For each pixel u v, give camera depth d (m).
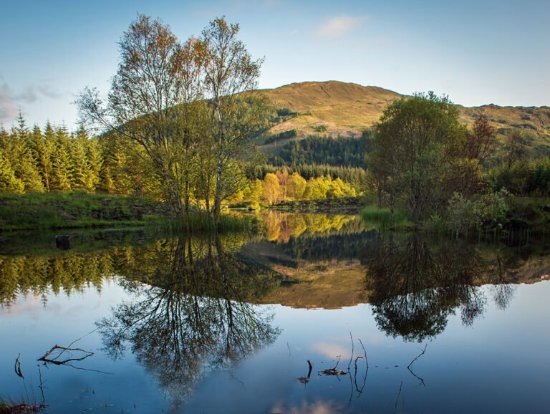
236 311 8.69
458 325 7.66
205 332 7.28
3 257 16.08
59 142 67.88
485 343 6.69
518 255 16.16
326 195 116.94
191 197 27.59
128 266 14.03
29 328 7.62
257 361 5.94
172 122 24.66
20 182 54.72
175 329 7.46
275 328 7.50
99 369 5.73
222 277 12.41
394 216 32.22
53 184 62.53
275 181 101.25
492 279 11.79
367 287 11.05
